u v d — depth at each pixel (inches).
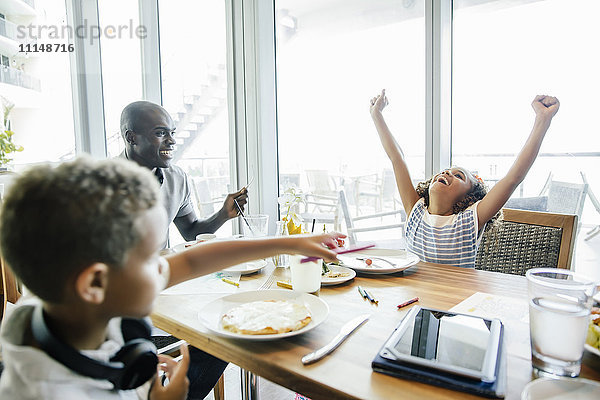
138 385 21.8
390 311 33.9
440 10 71.0
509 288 39.4
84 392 19.7
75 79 84.5
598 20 67.0
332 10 84.6
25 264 17.1
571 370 22.9
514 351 26.6
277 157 91.7
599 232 72.7
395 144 65.6
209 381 49.9
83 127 86.0
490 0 72.4
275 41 88.9
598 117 69.2
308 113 89.6
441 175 58.2
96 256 17.1
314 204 92.7
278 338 27.6
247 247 32.8
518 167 52.6
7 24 81.1
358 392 21.8
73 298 18.1
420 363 23.4
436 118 73.8
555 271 27.7
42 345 18.8
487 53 73.9
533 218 55.3
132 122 63.9
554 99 52.1
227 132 91.3
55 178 16.9
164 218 20.2
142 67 90.5
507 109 73.9
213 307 33.4
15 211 16.7
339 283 41.5
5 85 81.1
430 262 54.5
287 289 39.4
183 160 96.2
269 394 64.6
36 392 18.5
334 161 89.0
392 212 84.7
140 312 20.2
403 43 77.5
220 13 87.9
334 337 29.0
